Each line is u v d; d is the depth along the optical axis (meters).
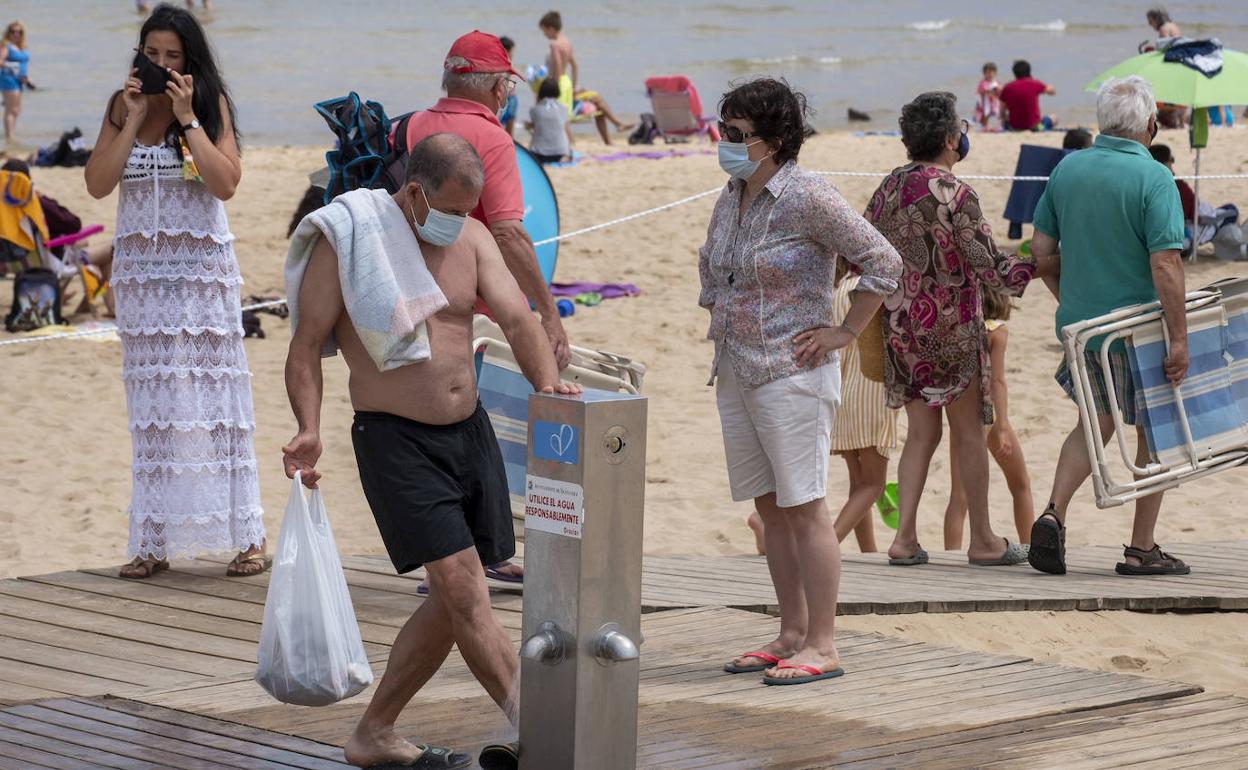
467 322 5.76
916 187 8.84
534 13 74.25
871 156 29.83
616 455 5.15
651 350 17.81
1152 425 9.00
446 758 5.88
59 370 16.84
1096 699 6.66
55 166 29.39
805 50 63.62
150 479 8.85
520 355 5.73
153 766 5.93
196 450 8.83
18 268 19.31
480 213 8.00
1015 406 15.54
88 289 19.19
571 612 5.16
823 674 7.00
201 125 8.59
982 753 5.96
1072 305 9.18
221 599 8.68
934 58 62.09
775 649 7.26
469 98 8.06
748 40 66.44
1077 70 58.97
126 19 65.81
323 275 5.60
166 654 7.64
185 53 8.48
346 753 5.90
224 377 8.88
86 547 11.51
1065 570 9.36
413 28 65.62
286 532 5.52
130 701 6.83
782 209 6.71
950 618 8.45
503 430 8.66
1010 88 34.34
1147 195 8.79
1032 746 6.04
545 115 30.16
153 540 8.88
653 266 22.00
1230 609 8.80
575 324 18.89
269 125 39.56
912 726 6.31
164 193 8.63
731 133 6.73
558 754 5.23
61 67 51.22
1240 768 5.75
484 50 8.05
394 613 8.35
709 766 5.83
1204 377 9.18
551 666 5.24
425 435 5.62
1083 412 9.03
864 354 9.43
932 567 9.55
